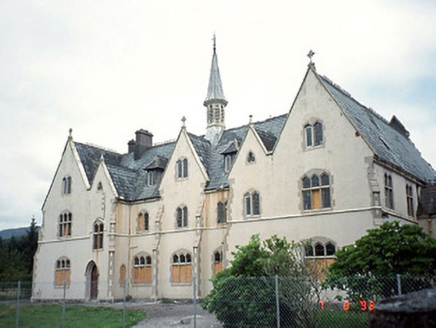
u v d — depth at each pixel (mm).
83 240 39781
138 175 42125
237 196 30766
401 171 28594
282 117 35531
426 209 30312
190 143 36562
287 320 16453
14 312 25875
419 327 7473
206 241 34156
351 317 16109
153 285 35875
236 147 34062
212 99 42750
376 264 16750
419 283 16266
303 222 27375
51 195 43688
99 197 39500
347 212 25781
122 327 20094
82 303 36531
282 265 16234
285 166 28828
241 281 17797
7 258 50906
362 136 25891
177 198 36438
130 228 39156
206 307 18781
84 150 44000
